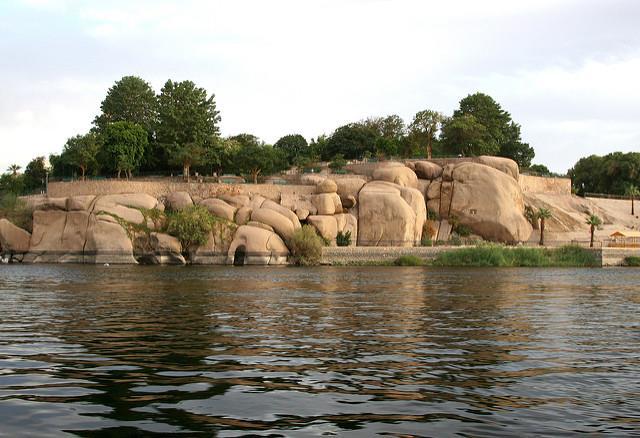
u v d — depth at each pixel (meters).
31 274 45.75
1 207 71.88
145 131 90.25
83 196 69.50
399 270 56.94
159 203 70.50
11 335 16.31
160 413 9.20
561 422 8.92
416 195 77.19
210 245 65.25
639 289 35.47
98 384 10.95
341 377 11.62
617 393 10.62
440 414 9.27
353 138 109.44
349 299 27.52
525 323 19.73
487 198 79.94
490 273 52.44
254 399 10.01
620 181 115.44
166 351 14.14
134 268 55.59
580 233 85.69
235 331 17.31
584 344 15.70
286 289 32.97
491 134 115.19
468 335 17.00
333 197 74.00
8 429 8.42
